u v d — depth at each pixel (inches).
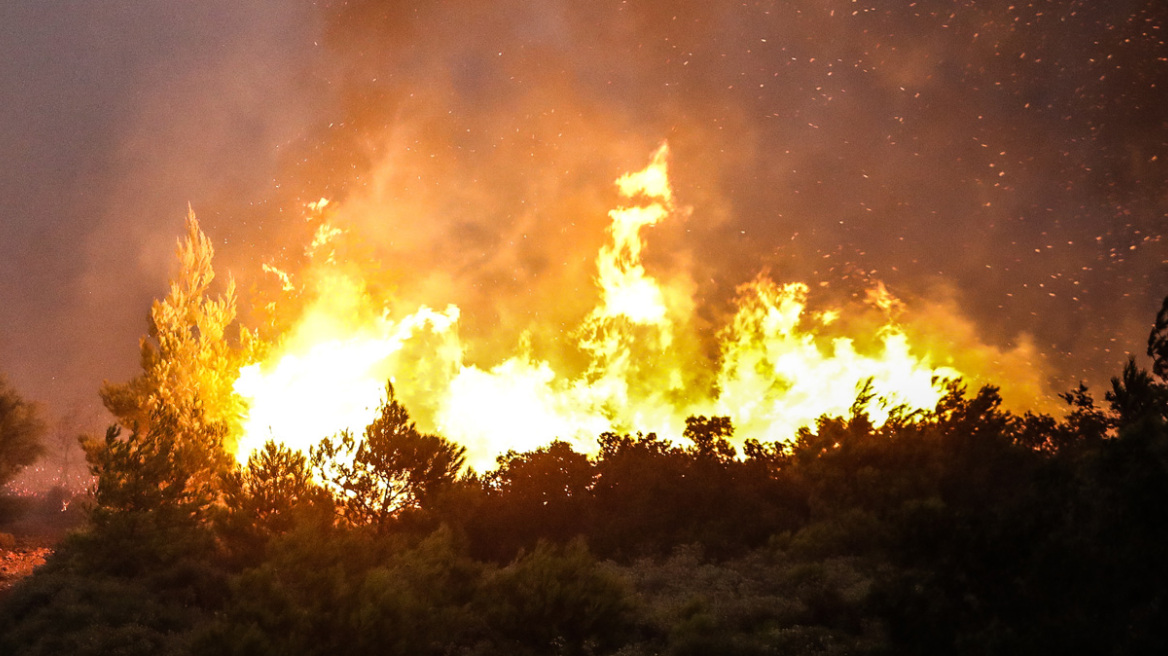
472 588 439.5
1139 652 240.1
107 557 546.9
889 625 272.8
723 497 601.6
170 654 407.8
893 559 284.0
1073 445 526.6
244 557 588.7
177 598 510.6
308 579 404.5
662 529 581.9
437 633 399.5
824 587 401.7
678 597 438.9
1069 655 244.1
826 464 591.8
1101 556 255.4
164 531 573.6
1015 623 255.4
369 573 406.3
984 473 526.9
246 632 358.9
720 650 350.6
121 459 595.2
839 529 503.2
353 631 376.2
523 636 395.9
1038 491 280.1
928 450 572.4
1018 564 262.4
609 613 396.5
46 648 419.5
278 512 591.2
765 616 388.2
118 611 466.6
